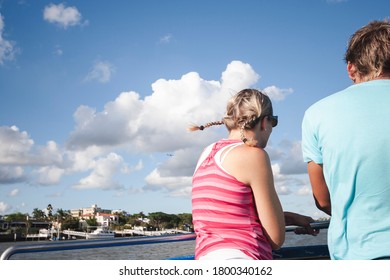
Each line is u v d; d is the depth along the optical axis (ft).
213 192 5.61
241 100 5.90
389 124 4.98
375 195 4.86
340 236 5.16
